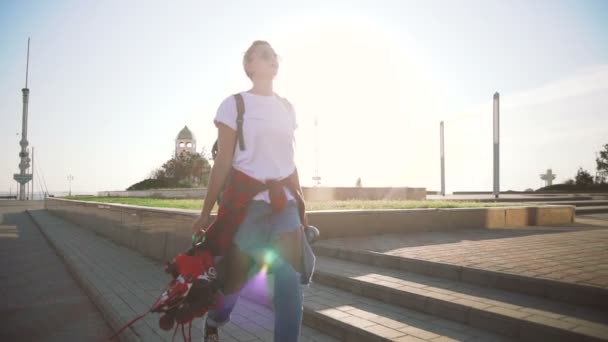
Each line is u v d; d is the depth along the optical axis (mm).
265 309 4129
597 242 6227
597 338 2471
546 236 7059
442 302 3406
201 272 1767
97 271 6383
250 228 1826
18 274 6941
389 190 18344
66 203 19531
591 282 3387
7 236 12883
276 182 1885
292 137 2064
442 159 30578
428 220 7898
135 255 8102
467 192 39375
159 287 5266
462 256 4859
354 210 7156
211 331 2229
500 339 2889
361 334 3088
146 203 12844
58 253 9086
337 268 4938
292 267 1854
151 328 3566
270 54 2082
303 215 2059
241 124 1896
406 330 3064
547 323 2764
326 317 3445
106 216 11688
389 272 4680
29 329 4078
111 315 4180
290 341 1789
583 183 42875
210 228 1864
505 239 6625
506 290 3762
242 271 1874
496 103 19844
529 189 43250
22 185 52000
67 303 5062
